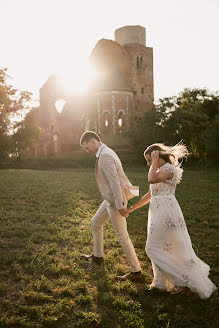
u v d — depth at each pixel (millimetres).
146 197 4020
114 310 3283
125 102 54531
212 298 3502
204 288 3395
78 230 6020
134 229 6480
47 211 7613
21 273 3953
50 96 59844
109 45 59719
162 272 3641
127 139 50031
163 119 37938
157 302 3447
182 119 35812
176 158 3922
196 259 3699
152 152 3809
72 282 3838
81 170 33062
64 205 8516
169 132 37562
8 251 4750
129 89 55125
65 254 4812
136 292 3635
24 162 38500
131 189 4070
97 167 4180
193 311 3295
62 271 4137
